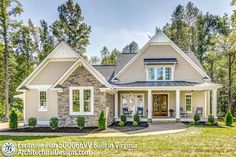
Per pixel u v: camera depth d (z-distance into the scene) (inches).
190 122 930.1
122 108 1105.4
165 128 788.6
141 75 1089.4
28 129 787.4
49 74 964.0
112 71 1184.8
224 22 1833.2
